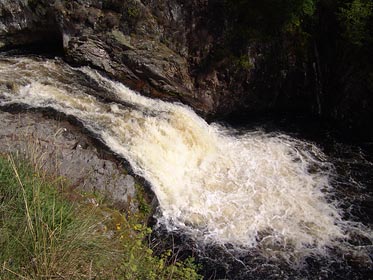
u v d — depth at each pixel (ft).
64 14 35.06
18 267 14.03
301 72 36.78
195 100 36.40
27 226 14.87
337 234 26.23
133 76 35.68
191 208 26.66
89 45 35.24
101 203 21.90
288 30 35.50
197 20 35.86
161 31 35.91
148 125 30.04
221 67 36.24
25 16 36.09
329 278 23.22
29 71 33.22
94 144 26.00
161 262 18.47
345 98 35.58
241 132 35.81
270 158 32.73
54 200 16.39
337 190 30.01
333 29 35.68
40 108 27.99
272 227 26.32
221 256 23.85
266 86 37.04
